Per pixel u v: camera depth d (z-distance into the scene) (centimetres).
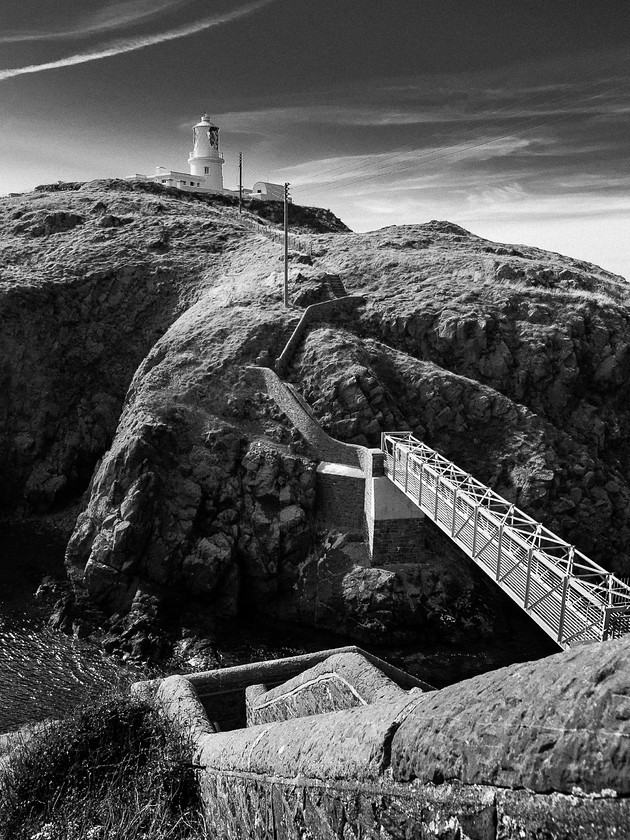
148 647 3878
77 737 1049
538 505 4406
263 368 5075
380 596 3981
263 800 627
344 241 7644
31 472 5778
